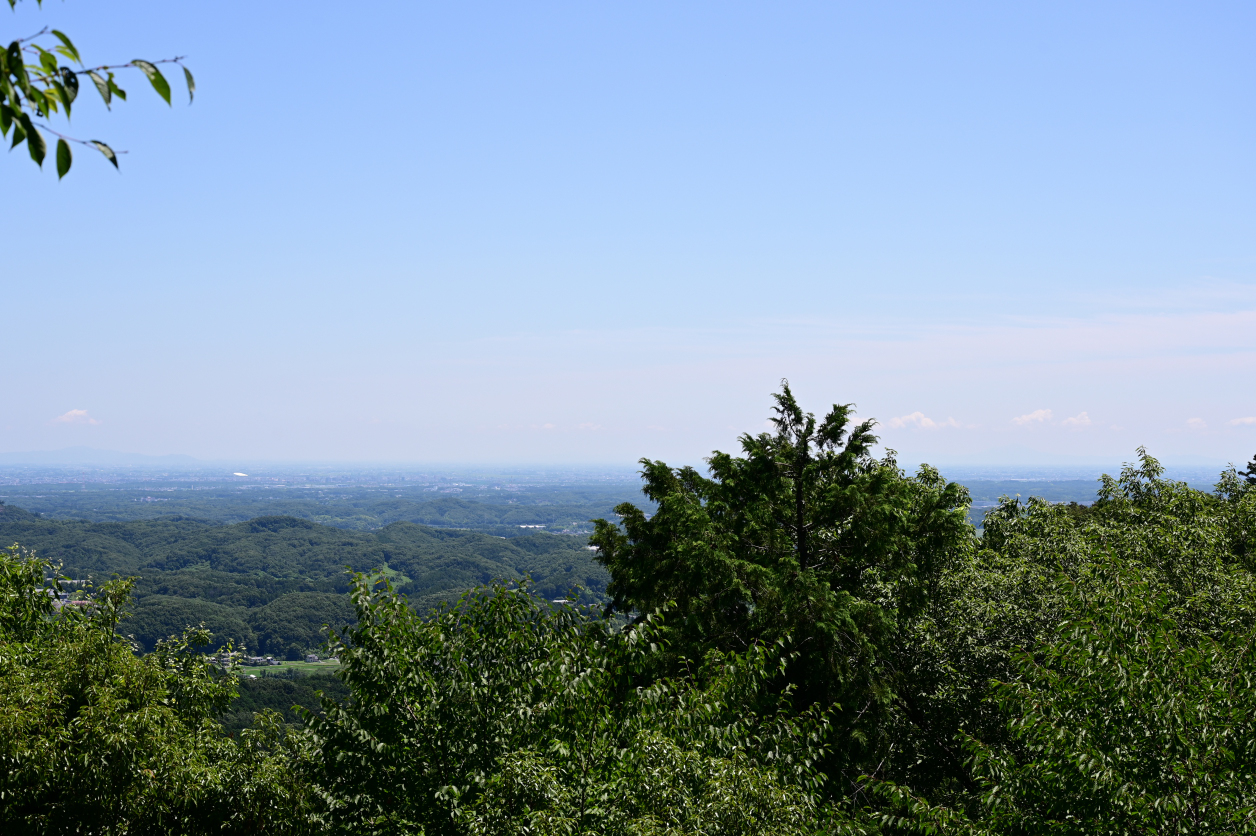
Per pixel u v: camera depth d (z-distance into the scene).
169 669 11.96
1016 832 8.42
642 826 6.77
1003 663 14.57
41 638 11.76
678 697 9.41
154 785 9.55
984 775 8.93
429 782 8.61
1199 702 7.79
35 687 9.34
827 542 18.47
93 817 9.36
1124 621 8.45
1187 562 15.86
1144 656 8.19
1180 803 7.16
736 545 17.98
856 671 15.40
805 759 9.30
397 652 9.27
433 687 9.09
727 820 7.06
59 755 8.98
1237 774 7.49
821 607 15.49
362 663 9.32
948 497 18.98
